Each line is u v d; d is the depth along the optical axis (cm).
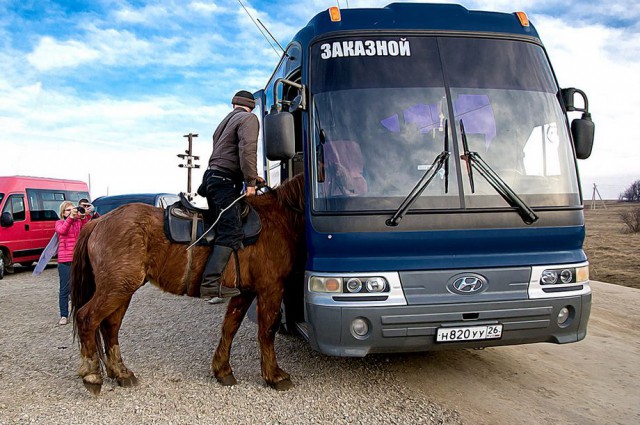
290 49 550
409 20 481
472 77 469
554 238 445
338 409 440
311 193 435
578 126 479
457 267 427
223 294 460
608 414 438
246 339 664
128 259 450
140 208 475
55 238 771
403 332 416
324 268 426
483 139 454
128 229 455
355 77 459
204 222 467
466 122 454
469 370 540
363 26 473
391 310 412
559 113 481
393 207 427
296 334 647
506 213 436
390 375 523
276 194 500
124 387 491
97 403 455
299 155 589
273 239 476
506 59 482
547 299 432
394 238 422
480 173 440
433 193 431
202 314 830
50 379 518
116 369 497
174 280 465
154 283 473
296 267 488
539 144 464
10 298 1008
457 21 489
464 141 448
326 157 442
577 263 450
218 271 451
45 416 427
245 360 575
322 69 463
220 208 458
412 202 425
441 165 439
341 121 450
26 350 625
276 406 446
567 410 444
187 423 415
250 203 489
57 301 971
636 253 1767
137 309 879
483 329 424
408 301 417
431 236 424
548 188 453
